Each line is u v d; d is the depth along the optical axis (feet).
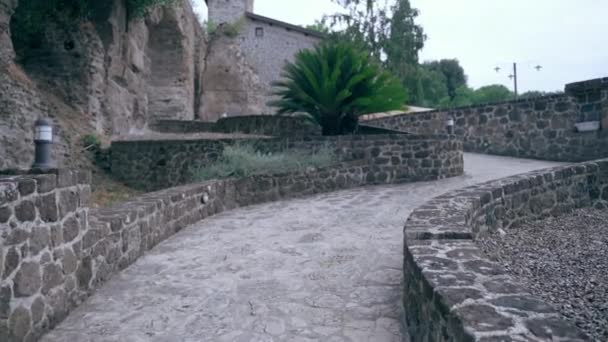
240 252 13.62
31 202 8.05
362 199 21.67
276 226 17.03
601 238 11.64
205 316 8.95
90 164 29.55
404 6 70.28
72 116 32.09
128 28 41.91
